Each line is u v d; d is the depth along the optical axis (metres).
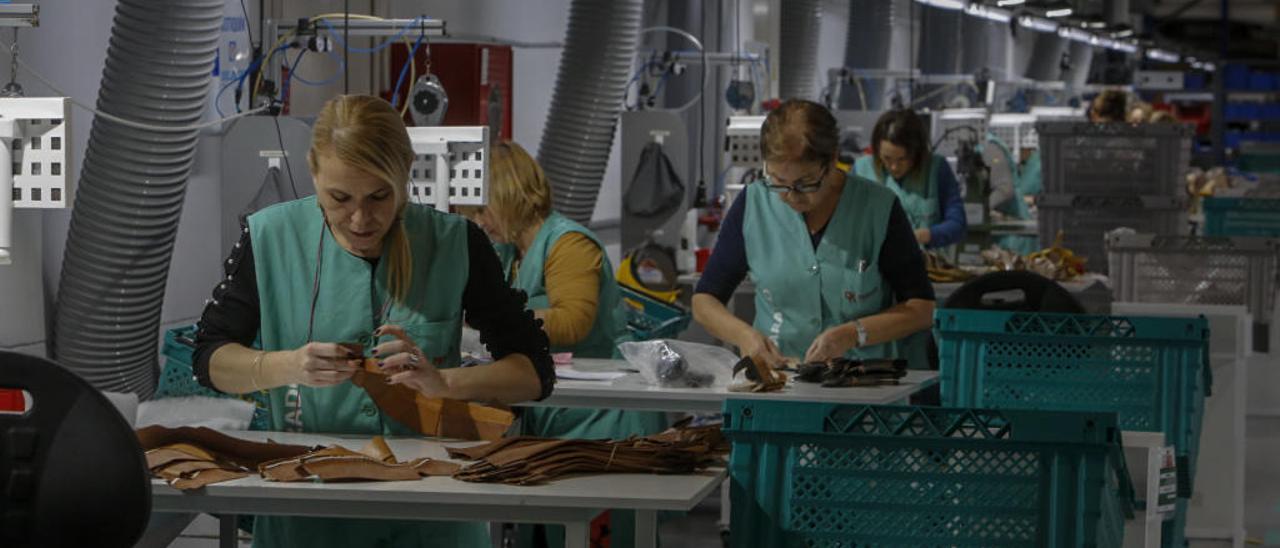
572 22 8.08
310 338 3.05
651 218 8.52
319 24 5.61
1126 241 6.57
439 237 3.09
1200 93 26.80
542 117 9.84
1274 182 15.34
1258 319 6.45
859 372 4.31
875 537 2.62
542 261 4.66
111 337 5.27
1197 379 3.93
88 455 2.37
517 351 3.13
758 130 7.82
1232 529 5.91
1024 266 7.97
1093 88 18.78
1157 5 30.86
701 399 4.14
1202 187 15.29
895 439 2.60
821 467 2.62
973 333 4.04
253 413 3.41
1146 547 3.22
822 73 13.05
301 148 5.98
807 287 4.66
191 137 5.27
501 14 9.09
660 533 6.16
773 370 4.39
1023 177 12.92
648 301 6.01
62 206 3.53
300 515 2.85
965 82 13.67
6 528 2.38
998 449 2.57
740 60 9.30
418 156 4.64
